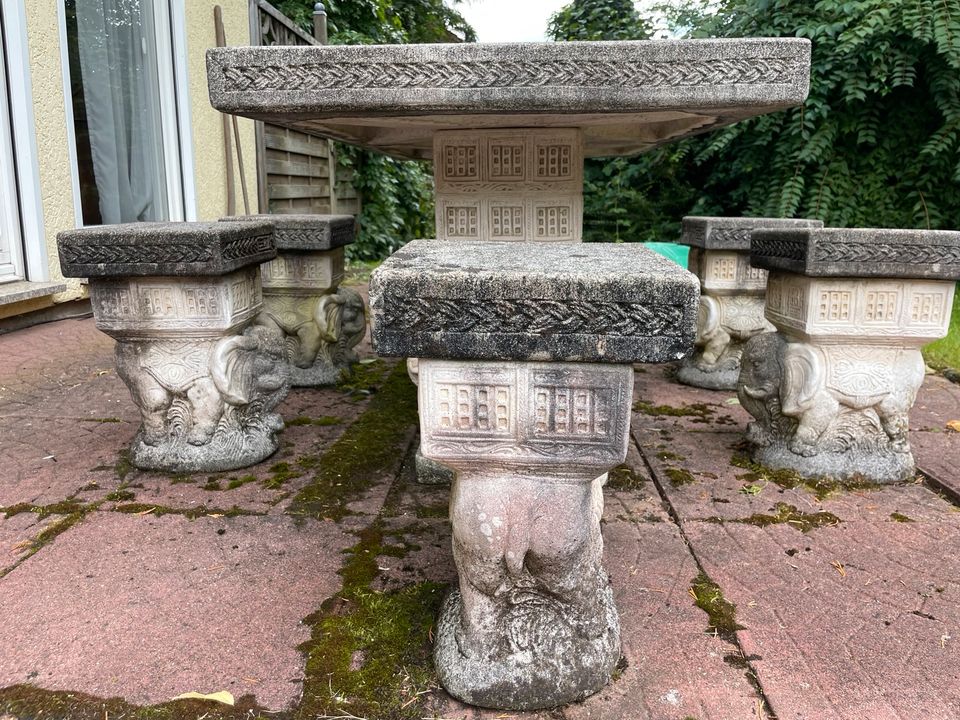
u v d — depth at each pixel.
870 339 2.53
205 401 2.66
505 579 1.56
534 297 1.36
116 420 3.21
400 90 2.11
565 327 1.37
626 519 2.36
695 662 1.64
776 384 2.76
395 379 4.04
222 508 2.39
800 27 5.77
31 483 2.56
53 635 1.71
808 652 1.68
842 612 1.83
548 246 1.93
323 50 2.10
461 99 2.11
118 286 2.50
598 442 1.45
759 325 3.85
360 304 4.12
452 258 1.63
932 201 6.04
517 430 1.46
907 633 1.75
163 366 2.61
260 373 2.84
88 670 1.59
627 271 1.40
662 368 4.41
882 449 2.65
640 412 3.51
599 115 2.54
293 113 2.23
